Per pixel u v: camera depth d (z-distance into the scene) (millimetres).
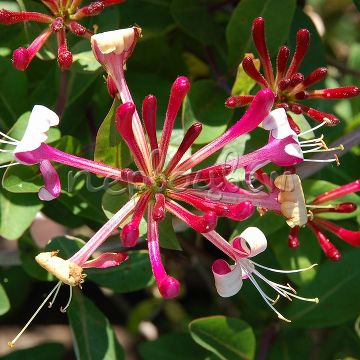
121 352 282
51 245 272
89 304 285
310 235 287
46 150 222
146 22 311
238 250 224
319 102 305
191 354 326
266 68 250
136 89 299
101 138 243
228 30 285
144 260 283
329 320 307
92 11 250
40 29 269
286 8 277
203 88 282
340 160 314
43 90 294
